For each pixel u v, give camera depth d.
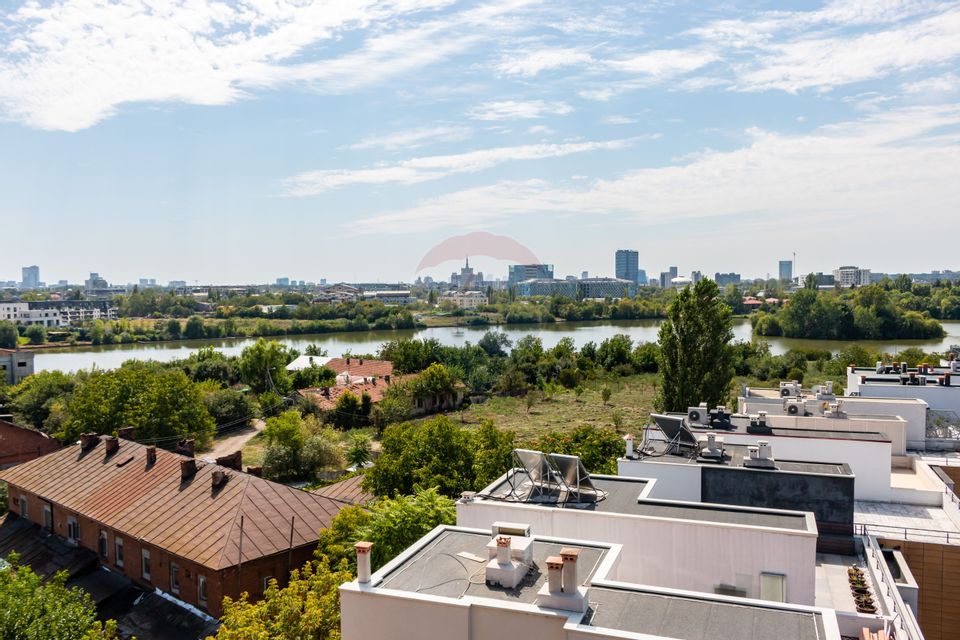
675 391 54.84
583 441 41.91
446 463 38.25
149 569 30.17
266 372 97.69
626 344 125.12
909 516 28.42
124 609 29.30
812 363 112.38
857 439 30.84
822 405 38.09
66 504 34.44
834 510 23.89
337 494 42.12
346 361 110.56
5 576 23.73
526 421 80.81
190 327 190.12
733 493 25.02
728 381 54.62
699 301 54.09
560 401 95.75
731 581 18.64
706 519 20.02
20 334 178.38
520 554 15.34
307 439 61.59
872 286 163.50
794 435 32.16
